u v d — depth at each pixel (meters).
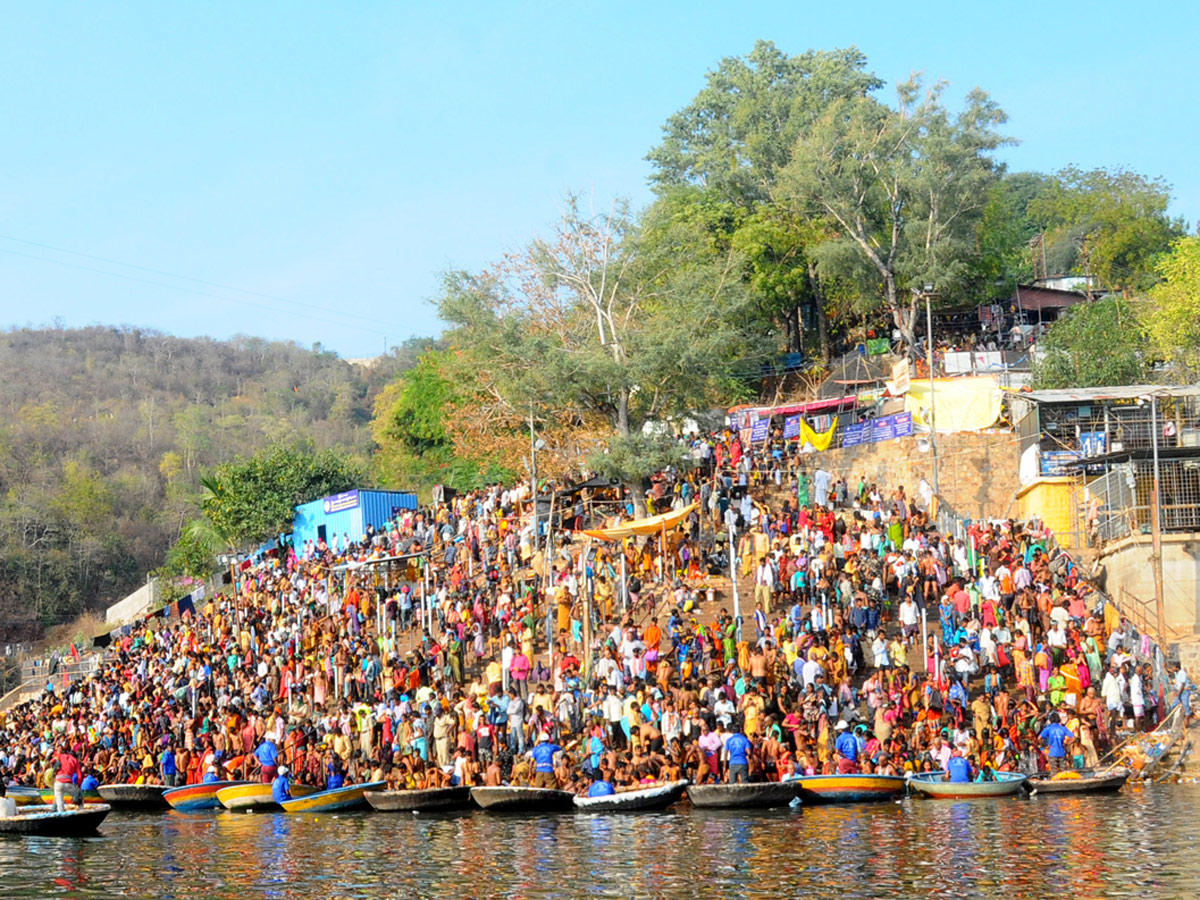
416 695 42.66
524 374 58.81
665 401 59.66
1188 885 23.11
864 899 22.97
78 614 123.62
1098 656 39.31
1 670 107.56
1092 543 51.81
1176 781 36.00
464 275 62.78
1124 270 94.69
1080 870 24.52
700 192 86.88
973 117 75.06
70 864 29.78
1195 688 39.69
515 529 55.38
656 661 40.44
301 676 47.78
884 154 77.00
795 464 60.84
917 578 44.69
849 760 35.97
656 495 56.00
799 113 84.88
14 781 54.06
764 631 41.56
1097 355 66.38
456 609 47.38
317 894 25.25
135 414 174.50
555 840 30.17
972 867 25.16
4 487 140.12
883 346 79.38
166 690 53.66
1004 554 45.84
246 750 44.34
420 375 93.56
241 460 97.75
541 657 45.72
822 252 75.75
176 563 95.19
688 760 36.69
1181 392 52.78
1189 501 48.31
